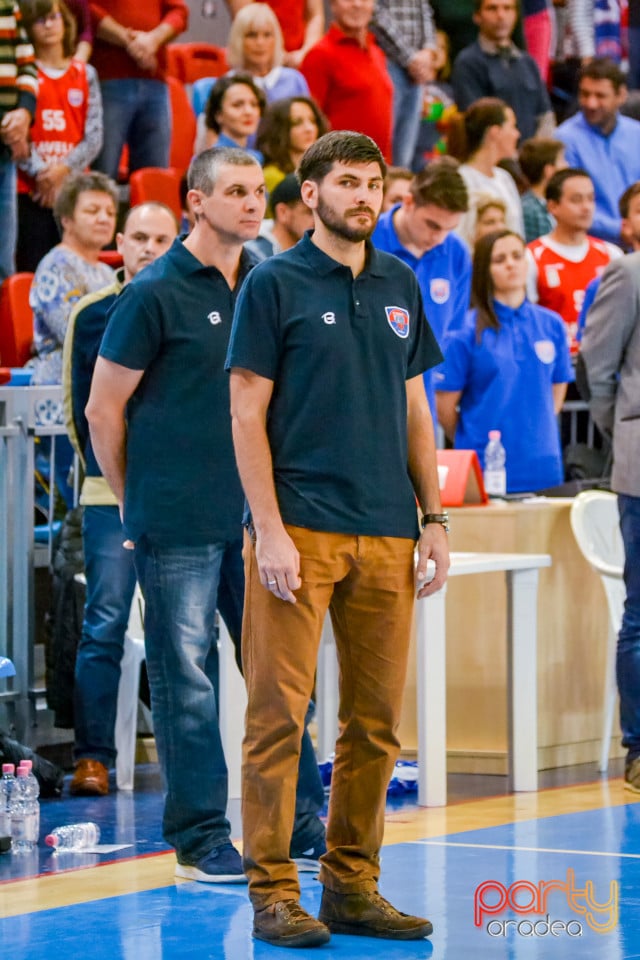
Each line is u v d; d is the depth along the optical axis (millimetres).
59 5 21828
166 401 11703
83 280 18953
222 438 11750
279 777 10023
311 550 9852
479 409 18641
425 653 14914
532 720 15789
